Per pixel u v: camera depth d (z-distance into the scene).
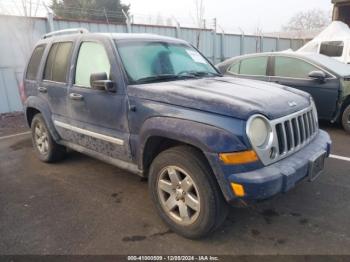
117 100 3.28
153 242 2.86
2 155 5.50
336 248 2.69
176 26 12.88
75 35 4.11
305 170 2.81
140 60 3.52
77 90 3.82
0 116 8.62
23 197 3.83
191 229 2.80
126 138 3.27
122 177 4.35
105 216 3.33
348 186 3.80
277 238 2.86
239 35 16.45
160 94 2.94
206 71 4.09
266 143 2.58
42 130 4.88
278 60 6.70
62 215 3.38
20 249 2.82
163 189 2.99
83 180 4.29
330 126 6.63
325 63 6.29
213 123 2.53
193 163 2.67
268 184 2.44
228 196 2.52
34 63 4.89
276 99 2.92
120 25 11.00
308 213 3.25
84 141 3.95
